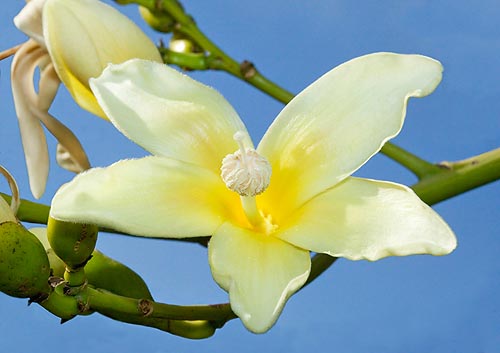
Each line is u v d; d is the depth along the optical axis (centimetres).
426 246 69
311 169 74
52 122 82
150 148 74
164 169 73
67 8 79
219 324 76
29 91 83
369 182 73
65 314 73
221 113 75
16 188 77
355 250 71
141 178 73
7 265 71
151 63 75
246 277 70
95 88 74
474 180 77
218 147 75
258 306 69
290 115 75
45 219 77
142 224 71
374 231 71
